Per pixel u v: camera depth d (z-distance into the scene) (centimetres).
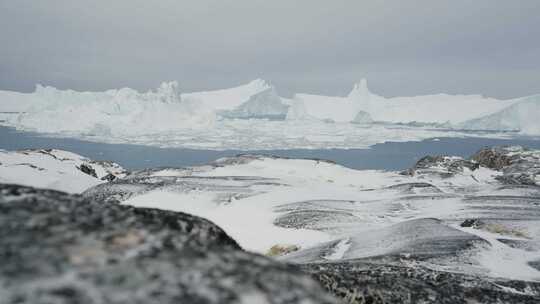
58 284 395
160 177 6569
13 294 371
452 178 8131
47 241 479
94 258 454
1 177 5609
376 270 1830
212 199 5447
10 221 522
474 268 2364
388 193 6331
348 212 4806
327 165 8631
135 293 396
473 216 4462
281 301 421
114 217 586
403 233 3209
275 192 5844
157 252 494
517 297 1623
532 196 5644
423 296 1471
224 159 8888
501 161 9638
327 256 2964
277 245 3831
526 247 3011
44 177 6131
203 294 410
